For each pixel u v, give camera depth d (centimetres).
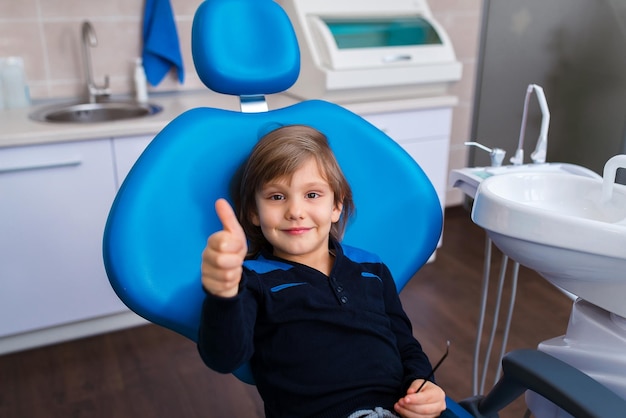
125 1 233
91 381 191
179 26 246
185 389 188
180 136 96
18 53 222
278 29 106
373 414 90
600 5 182
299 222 97
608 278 88
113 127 190
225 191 99
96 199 196
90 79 229
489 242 149
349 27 231
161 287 88
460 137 331
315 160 99
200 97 248
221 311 77
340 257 104
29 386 189
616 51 179
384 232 110
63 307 203
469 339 214
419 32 242
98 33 232
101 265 204
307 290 97
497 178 107
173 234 91
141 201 89
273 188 97
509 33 221
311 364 94
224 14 102
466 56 317
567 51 196
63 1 223
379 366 97
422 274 264
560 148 204
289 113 108
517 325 222
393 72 231
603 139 187
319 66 225
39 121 197
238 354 83
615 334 96
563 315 229
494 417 101
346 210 107
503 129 230
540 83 209
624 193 100
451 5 304
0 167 179
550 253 88
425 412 89
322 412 92
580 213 108
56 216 192
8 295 194
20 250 191
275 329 96
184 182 94
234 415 177
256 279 95
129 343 212
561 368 87
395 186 110
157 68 241
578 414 80
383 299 107
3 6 215
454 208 338
